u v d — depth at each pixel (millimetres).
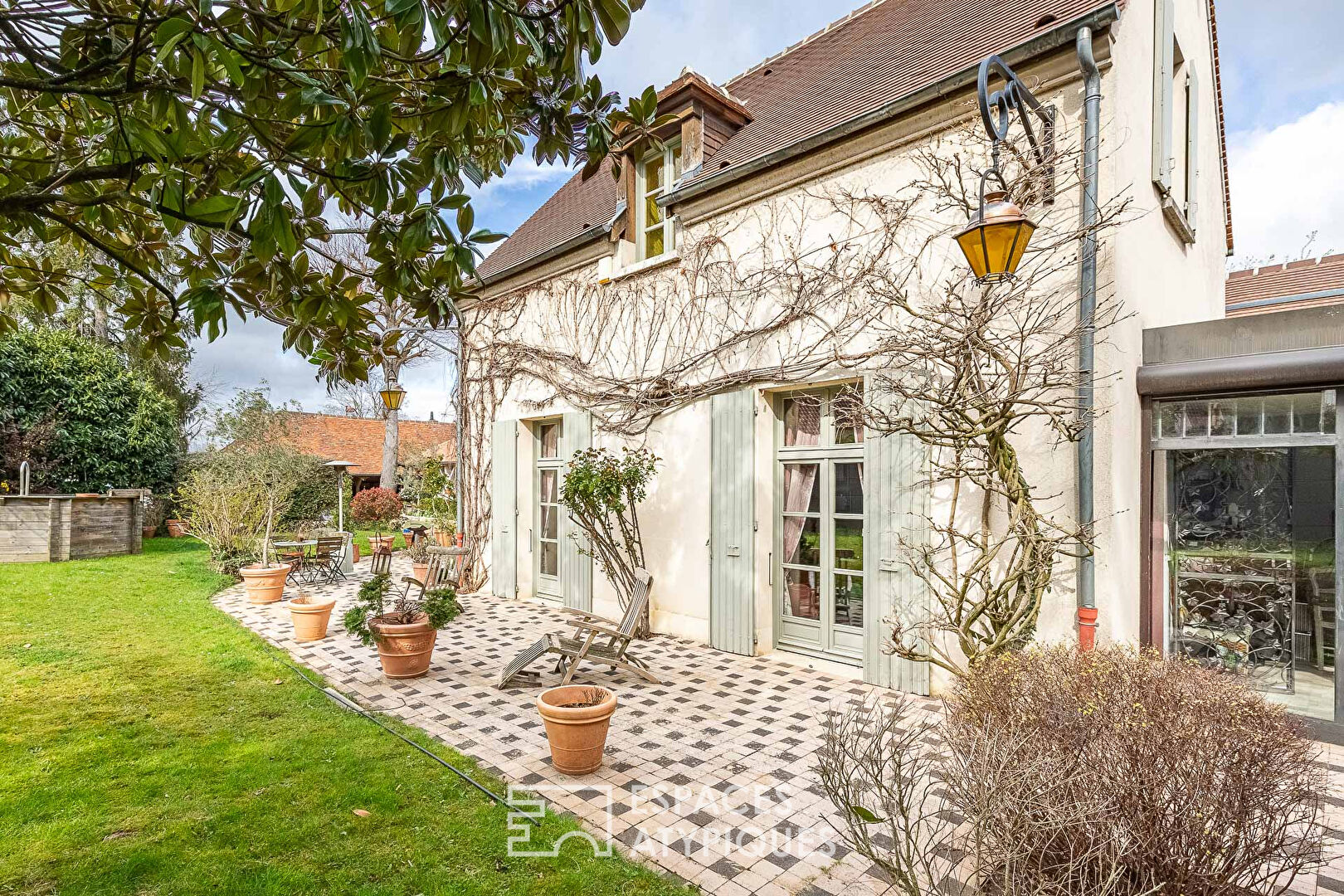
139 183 2131
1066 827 2133
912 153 5812
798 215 6652
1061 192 5016
